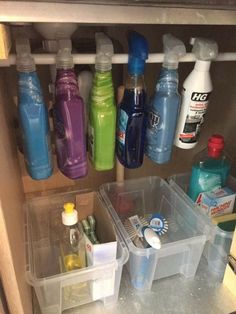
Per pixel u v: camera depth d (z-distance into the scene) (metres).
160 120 0.67
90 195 0.86
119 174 0.92
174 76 0.66
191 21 0.52
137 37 0.64
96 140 0.67
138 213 0.96
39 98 0.59
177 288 0.78
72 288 0.69
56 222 0.86
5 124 0.60
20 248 0.61
